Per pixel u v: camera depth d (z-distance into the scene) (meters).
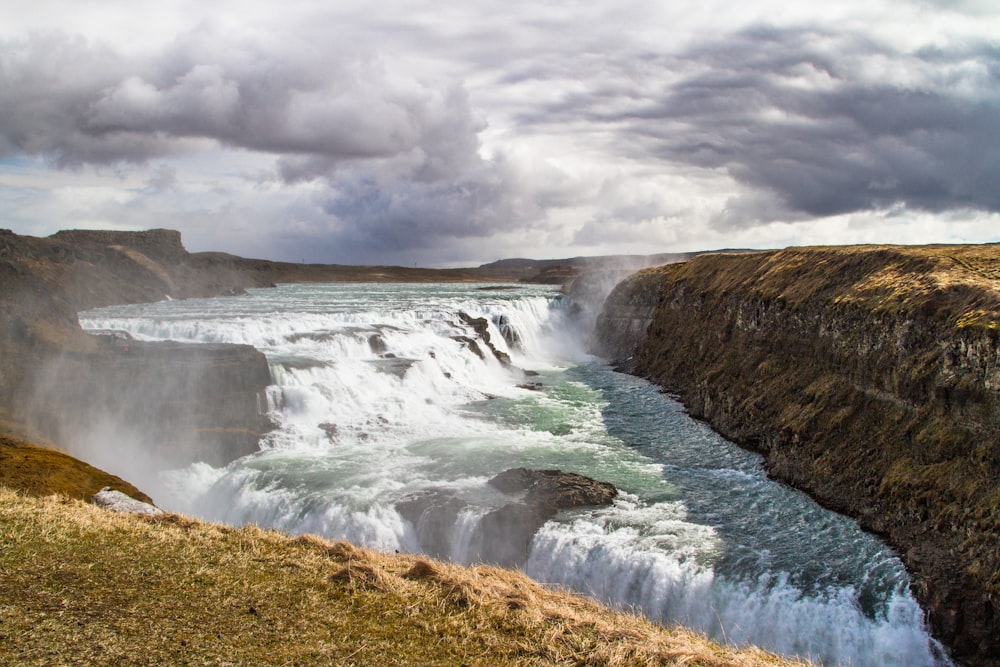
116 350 42.84
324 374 47.22
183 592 13.37
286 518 31.08
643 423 46.66
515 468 34.28
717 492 33.34
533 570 27.86
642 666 12.08
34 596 12.48
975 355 27.88
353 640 12.09
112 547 15.23
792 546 27.55
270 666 10.95
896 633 22.73
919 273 37.78
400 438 42.09
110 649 10.95
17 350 37.69
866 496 30.34
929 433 29.17
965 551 23.92
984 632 21.56
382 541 29.41
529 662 11.95
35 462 25.91
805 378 41.16
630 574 26.16
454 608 13.86
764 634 23.69
